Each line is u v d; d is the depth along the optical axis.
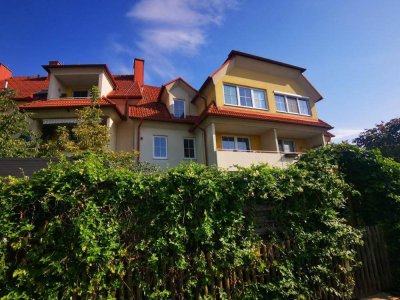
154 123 16.36
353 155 6.93
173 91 17.92
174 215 4.53
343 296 5.43
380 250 6.33
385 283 6.10
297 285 5.04
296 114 18.08
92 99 13.38
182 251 4.41
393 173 6.54
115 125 15.91
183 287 4.40
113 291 4.04
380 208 6.50
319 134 18.05
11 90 13.69
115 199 4.30
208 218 4.69
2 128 12.07
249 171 5.32
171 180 4.71
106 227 4.14
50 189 3.95
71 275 3.84
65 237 3.96
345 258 5.57
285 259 5.16
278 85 18.20
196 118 17.50
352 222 6.54
